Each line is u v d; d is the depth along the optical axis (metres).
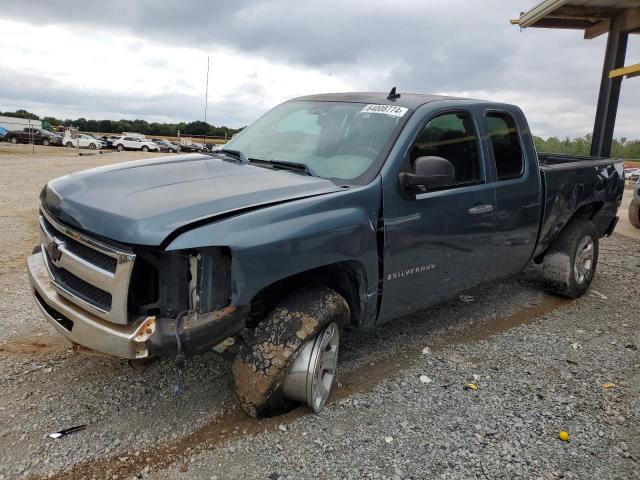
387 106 4.11
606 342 4.75
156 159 4.09
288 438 3.10
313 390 3.18
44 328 4.52
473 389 3.78
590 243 5.89
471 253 4.32
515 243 4.80
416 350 4.40
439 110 4.09
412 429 3.26
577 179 5.54
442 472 2.89
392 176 3.63
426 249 3.90
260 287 2.87
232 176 3.54
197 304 2.77
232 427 3.19
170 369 3.86
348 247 3.29
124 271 2.71
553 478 2.89
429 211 3.86
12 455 2.85
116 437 3.05
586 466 3.01
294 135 4.25
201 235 2.71
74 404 3.36
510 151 4.73
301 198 3.20
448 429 3.28
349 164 3.74
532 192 4.86
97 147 54.28
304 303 3.18
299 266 3.02
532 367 4.19
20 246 7.43
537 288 6.24
